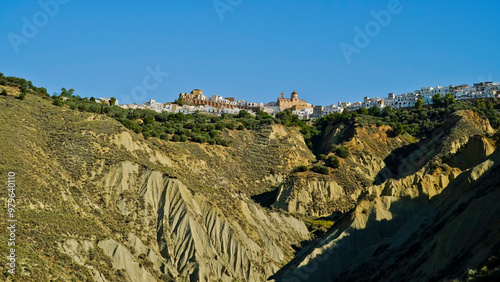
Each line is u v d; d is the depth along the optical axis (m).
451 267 59.03
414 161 162.38
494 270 47.94
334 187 145.62
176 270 95.00
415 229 78.19
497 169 74.12
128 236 95.81
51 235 83.19
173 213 104.19
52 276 74.19
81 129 125.50
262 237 108.38
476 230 60.84
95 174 109.88
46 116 130.75
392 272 71.12
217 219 104.31
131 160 116.38
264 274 99.25
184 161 140.25
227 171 151.75
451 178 94.38
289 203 139.38
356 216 90.06
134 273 88.12
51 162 108.88
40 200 90.69
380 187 101.38
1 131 111.12
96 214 98.75
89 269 82.00
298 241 116.62
